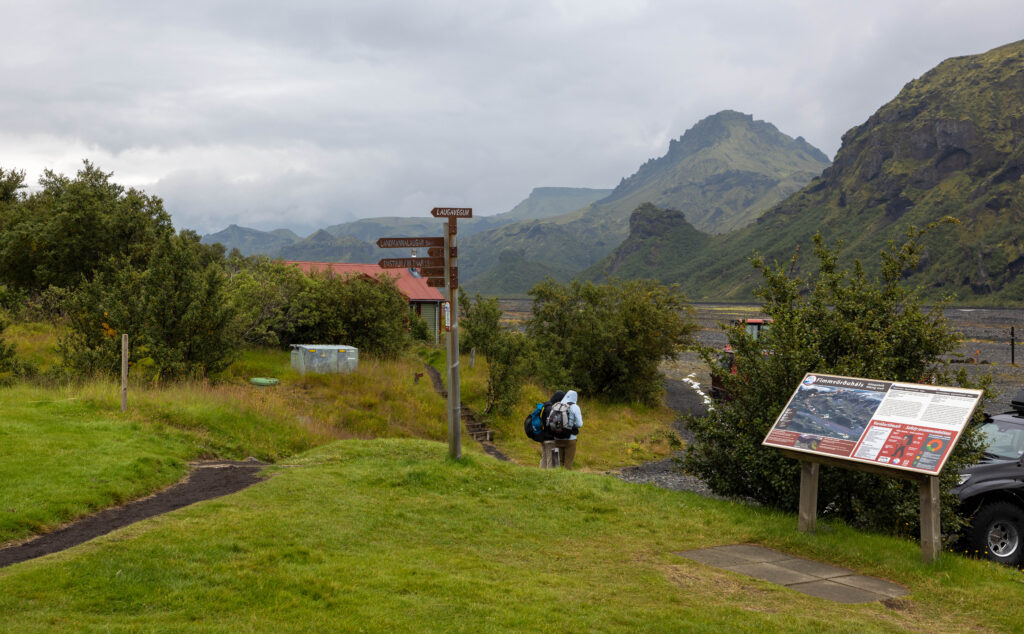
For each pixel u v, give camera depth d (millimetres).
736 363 10398
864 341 9516
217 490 9766
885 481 8656
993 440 10008
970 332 94938
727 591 6281
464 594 5730
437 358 33812
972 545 8852
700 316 145750
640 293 32688
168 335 18922
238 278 28000
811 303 10195
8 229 28719
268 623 4797
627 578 6574
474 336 24859
